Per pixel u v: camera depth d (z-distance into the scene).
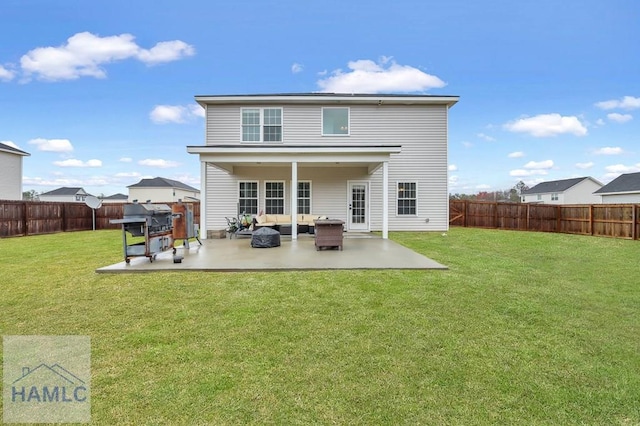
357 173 13.70
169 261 6.72
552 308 4.35
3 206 12.45
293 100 13.25
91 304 4.41
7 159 19.58
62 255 8.08
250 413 2.29
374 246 8.95
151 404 2.38
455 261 7.21
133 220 6.34
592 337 3.50
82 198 42.94
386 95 13.19
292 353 3.12
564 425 2.19
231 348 3.21
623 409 2.35
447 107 13.59
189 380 2.68
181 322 3.82
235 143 13.34
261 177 13.52
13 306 4.34
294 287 5.10
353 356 3.07
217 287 5.11
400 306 4.33
